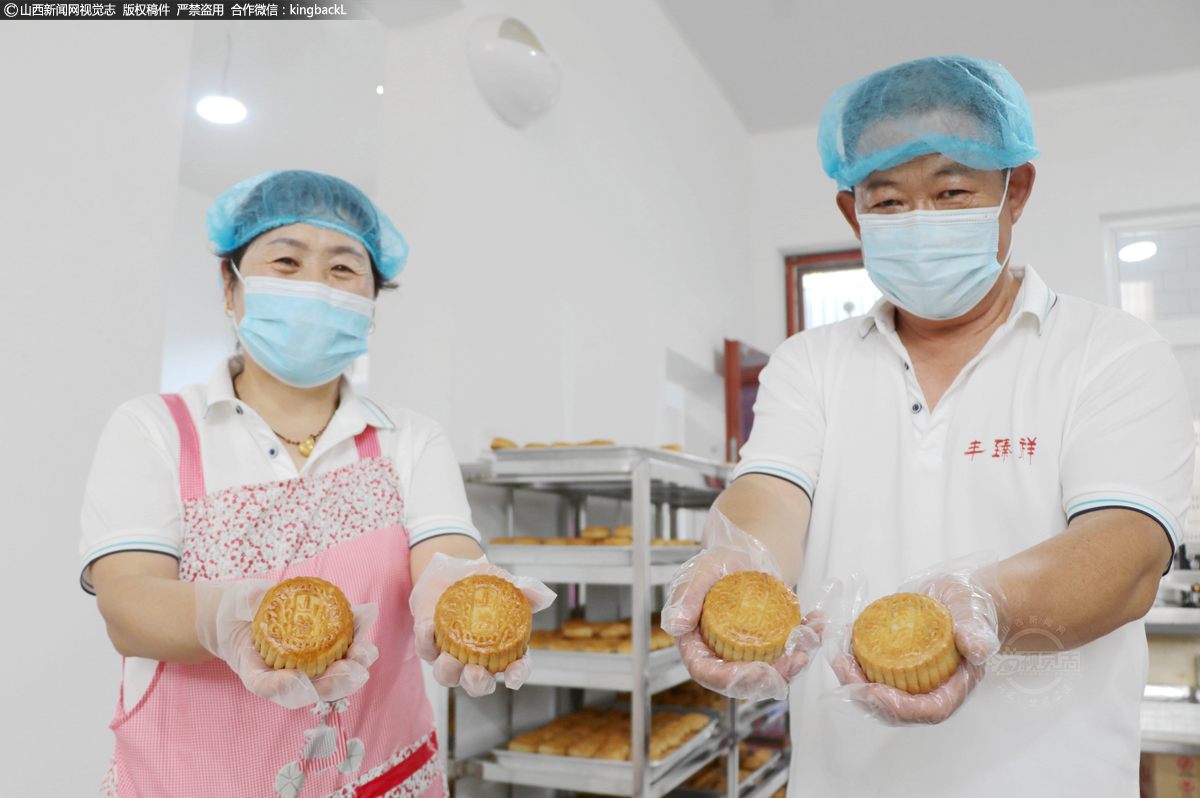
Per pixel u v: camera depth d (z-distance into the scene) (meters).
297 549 1.07
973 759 0.94
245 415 1.12
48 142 1.37
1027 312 1.05
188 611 0.87
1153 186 4.18
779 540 0.98
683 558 2.44
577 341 2.91
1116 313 1.04
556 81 2.54
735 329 4.49
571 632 2.35
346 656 0.86
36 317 1.33
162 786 0.98
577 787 2.04
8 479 1.27
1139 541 0.83
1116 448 0.90
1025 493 0.99
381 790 1.07
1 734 1.24
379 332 2.34
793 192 4.83
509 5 2.60
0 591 1.25
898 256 1.05
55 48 1.39
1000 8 3.73
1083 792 0.91
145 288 1.52
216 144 4.31
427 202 2.35
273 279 1.13
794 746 1.10
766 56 4.16
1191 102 4.18
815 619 0.80
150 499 1.01
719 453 4.47
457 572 0.96
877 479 1.09
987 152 1.00
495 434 2.41
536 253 2.69
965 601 0.76
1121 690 0.93
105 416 1.43
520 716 2.45
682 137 3.95
